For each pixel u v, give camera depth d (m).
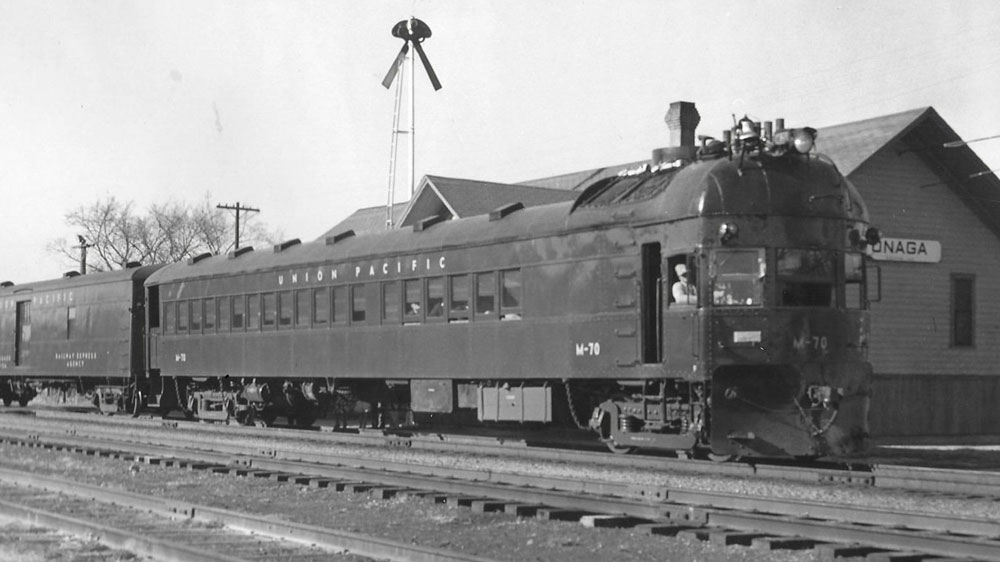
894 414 25.39
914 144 25.92
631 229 16.05
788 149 15.41
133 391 29.89
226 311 25.92
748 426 14.89
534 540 10.41
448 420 21.83
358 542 9.62
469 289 19.20
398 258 20.91
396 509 12.52
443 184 33.38
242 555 9.57
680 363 15.17
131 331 29.45
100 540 10.52
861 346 15.65
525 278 18.00
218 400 26.75
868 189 25.30
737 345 14.83
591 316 16.67
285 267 23.92
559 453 17.05
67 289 32.78
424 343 20.17
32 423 27.92
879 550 9.29
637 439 16.27
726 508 11.97
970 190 26.58
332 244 23.16
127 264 31.33
